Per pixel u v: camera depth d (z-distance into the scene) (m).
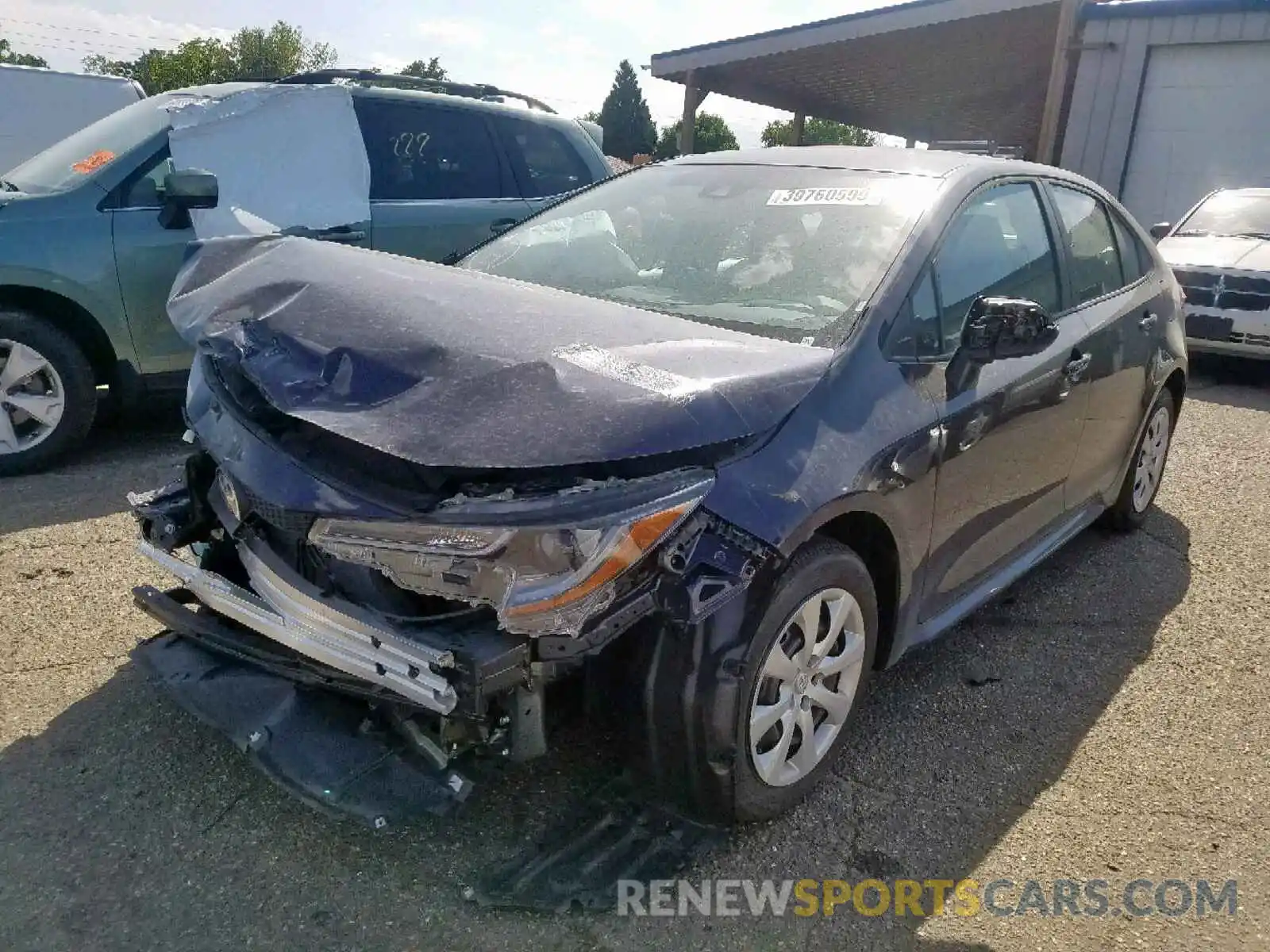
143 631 3.49
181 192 4.70
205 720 2.57
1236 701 3.41
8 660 3.26
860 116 25.92
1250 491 5.63
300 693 2.60
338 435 2.19
